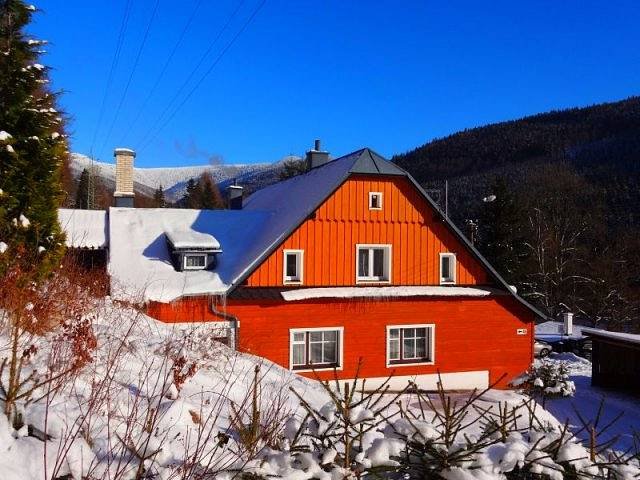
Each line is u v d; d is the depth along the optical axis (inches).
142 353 309.7
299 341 623.8
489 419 178.4
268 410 236.7
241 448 177.2
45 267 339.9
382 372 648.4
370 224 664.4
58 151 394.0
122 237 674.2
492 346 700.7
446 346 679.1
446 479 143.0
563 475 153.9
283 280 624.1
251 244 687.7
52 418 160.9
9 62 378.0
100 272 540.1
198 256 636.7
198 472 156.8
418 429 150.5
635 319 1534.2
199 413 221.3
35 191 374.9
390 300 654.5
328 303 630.5
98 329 319.3
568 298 1600.6
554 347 1135.6
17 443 150.4
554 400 673.6
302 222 625.6
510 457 144.7
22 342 226.8
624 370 756.6
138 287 561.3
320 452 147.9
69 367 211.9
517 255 1636.3
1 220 344.2
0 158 366.6
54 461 146.1
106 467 149.9
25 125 386.9
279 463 143.2
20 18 387.5
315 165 864.9
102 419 177.6
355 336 640.4
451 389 675.4
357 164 649.6
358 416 151.0
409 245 680.4
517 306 717.3
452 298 684.7
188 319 578.2
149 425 169.8
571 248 1589.6
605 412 641.6
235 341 585.3
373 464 144.2
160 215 731.4
